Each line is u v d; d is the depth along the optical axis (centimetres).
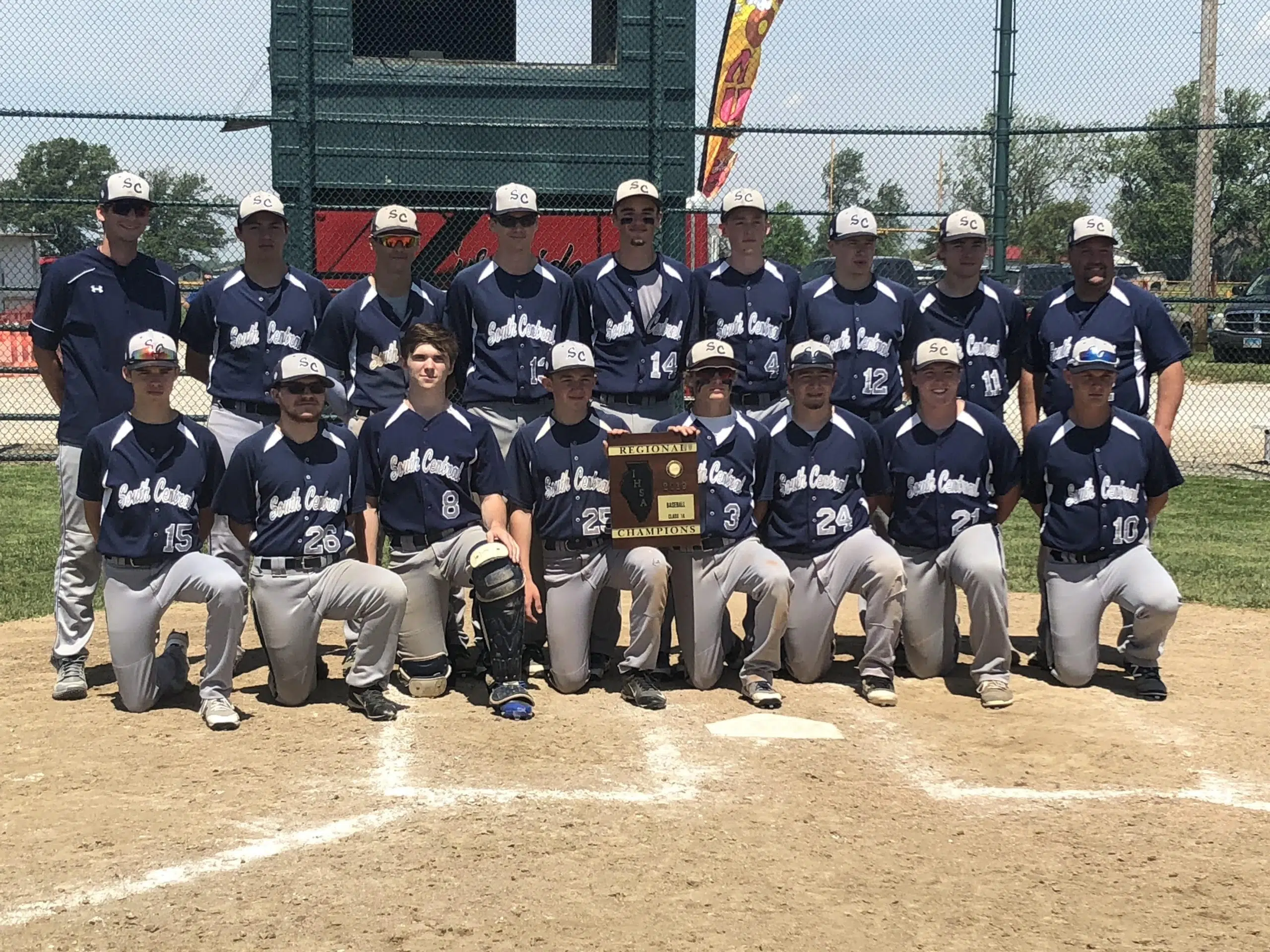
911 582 564
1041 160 2486
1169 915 338
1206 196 1983
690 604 539
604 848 375
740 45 1109
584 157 1080
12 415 1278
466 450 529
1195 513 1063
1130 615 587
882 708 528
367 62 1052
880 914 335
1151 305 589
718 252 1151
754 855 372
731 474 532
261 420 577
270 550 503
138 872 355
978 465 553
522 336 571
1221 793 432
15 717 503
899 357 607
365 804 407
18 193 1252
